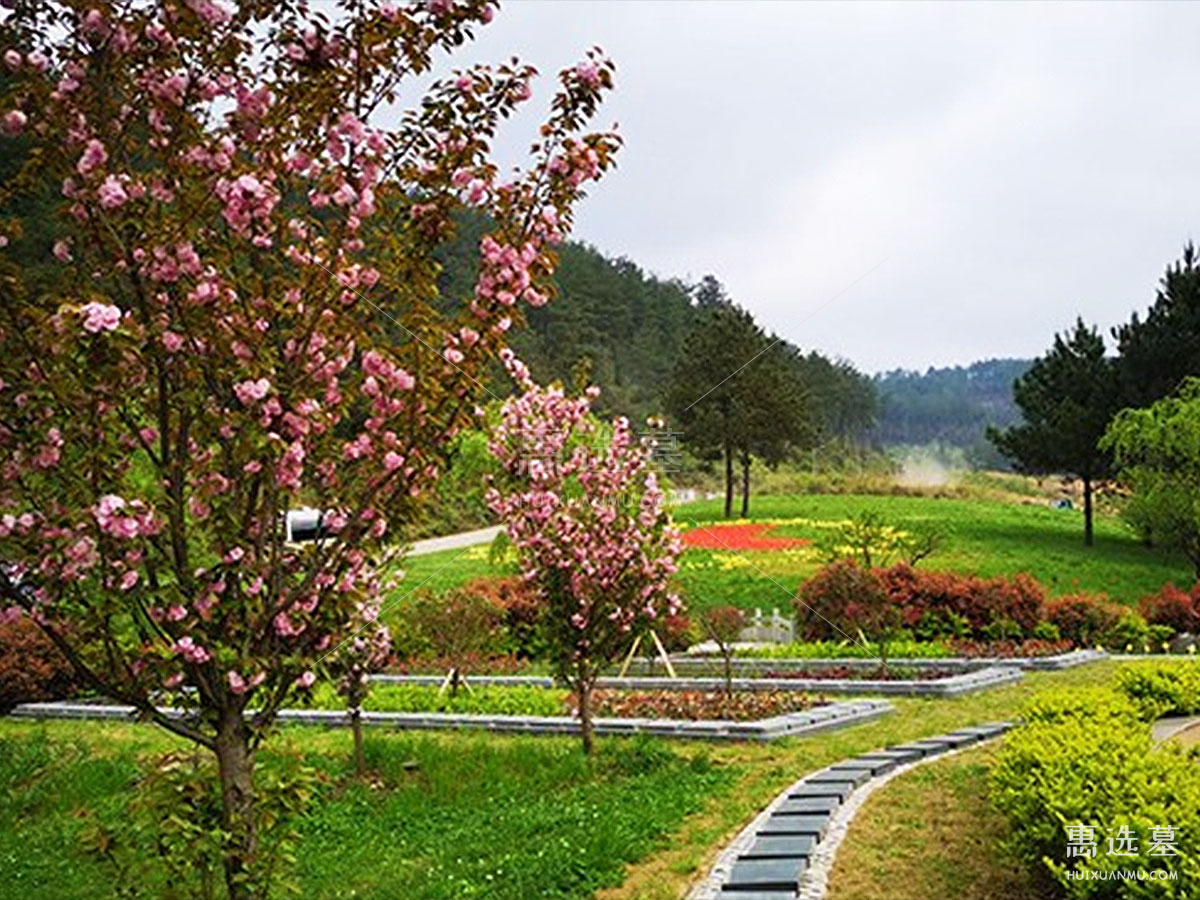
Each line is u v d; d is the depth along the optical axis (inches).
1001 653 681.0
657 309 2603.3
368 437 197.0
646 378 2102.6
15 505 180.5
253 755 197.5
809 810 304.0
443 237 202.8
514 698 567.8
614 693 587.8
